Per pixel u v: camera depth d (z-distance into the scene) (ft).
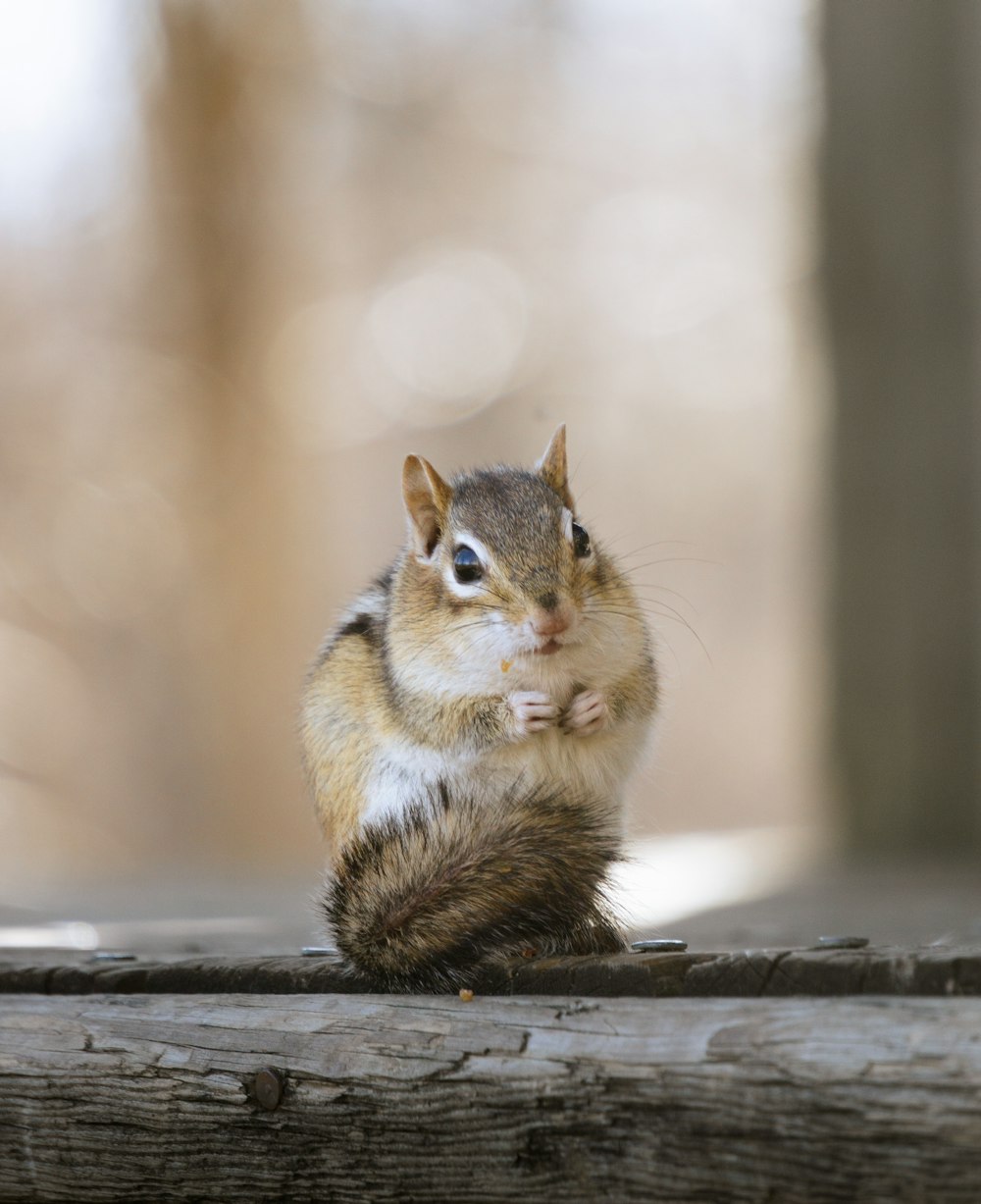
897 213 57.47
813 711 61.36
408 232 139.85
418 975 16.88
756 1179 13.52
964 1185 12.59
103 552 107.86
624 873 39.40
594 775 21.99
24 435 113.70
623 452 148.66
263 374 107.96
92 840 105.81
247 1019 16.75
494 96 139.54
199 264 106.32
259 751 104.63
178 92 105.91
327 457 127.85
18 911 39.19
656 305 147.43
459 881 17.01
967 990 13.91
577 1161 14.46
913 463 57.31
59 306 115.65
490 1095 14.89
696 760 143.84
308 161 115.96
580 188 145.38
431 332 144.15
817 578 60.29
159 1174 16.89
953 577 57.06
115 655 107.55
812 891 38.68
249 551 106.22
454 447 146.00
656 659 23.82
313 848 104.32
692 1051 13.94
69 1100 17.33
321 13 114.01
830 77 58.85
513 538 22.20
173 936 27.99
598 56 141.28
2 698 107.96
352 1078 15.70
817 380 60.23
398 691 22.41
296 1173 16.10
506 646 21.35
